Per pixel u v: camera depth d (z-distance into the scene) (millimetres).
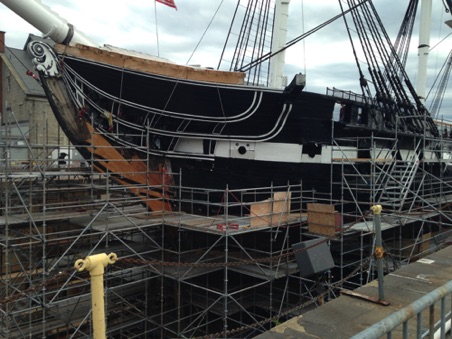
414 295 4660
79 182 14820
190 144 12148
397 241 15289
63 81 10148
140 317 11766
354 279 13711
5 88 28453
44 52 9734
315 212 11227
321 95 12000
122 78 10453
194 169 12180
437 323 4023
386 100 15734
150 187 11336
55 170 13797
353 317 4145
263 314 12914
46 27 9727
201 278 12609
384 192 12070
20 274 11117
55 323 10523
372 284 5062
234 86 10953
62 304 11234
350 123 13961
